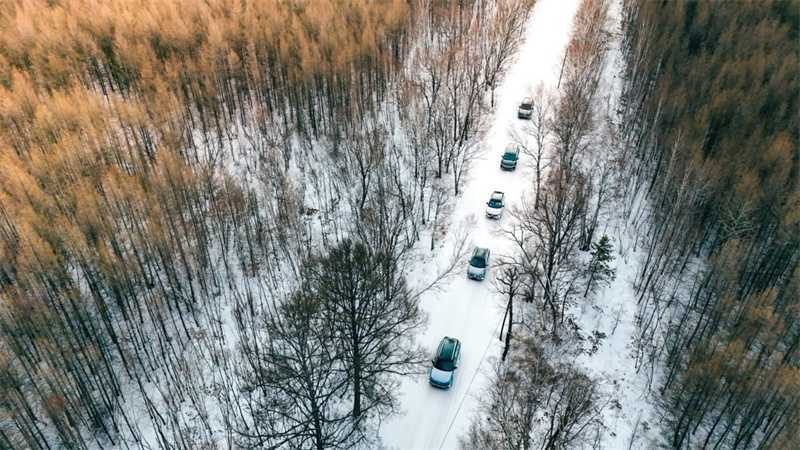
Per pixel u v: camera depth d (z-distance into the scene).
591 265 58.09
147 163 67.38
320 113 79.56
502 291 51.91
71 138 61.38
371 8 91.19
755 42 84.12
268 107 79.75
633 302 56.34
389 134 78.31
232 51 77.44
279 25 85.19
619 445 45.28
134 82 76.31
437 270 58.59
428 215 64.88
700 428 46.75
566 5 107.69
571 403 41.38
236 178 69.88
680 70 78.56
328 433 43.12
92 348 50.69
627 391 49.19
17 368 51.09
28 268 50.25
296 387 45.12
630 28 96.88
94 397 49.88
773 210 58.41
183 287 59.38
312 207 68.00
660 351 52.22
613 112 82.75
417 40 96.81
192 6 89.75
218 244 63.62
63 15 84.50
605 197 64.81
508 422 44.28
